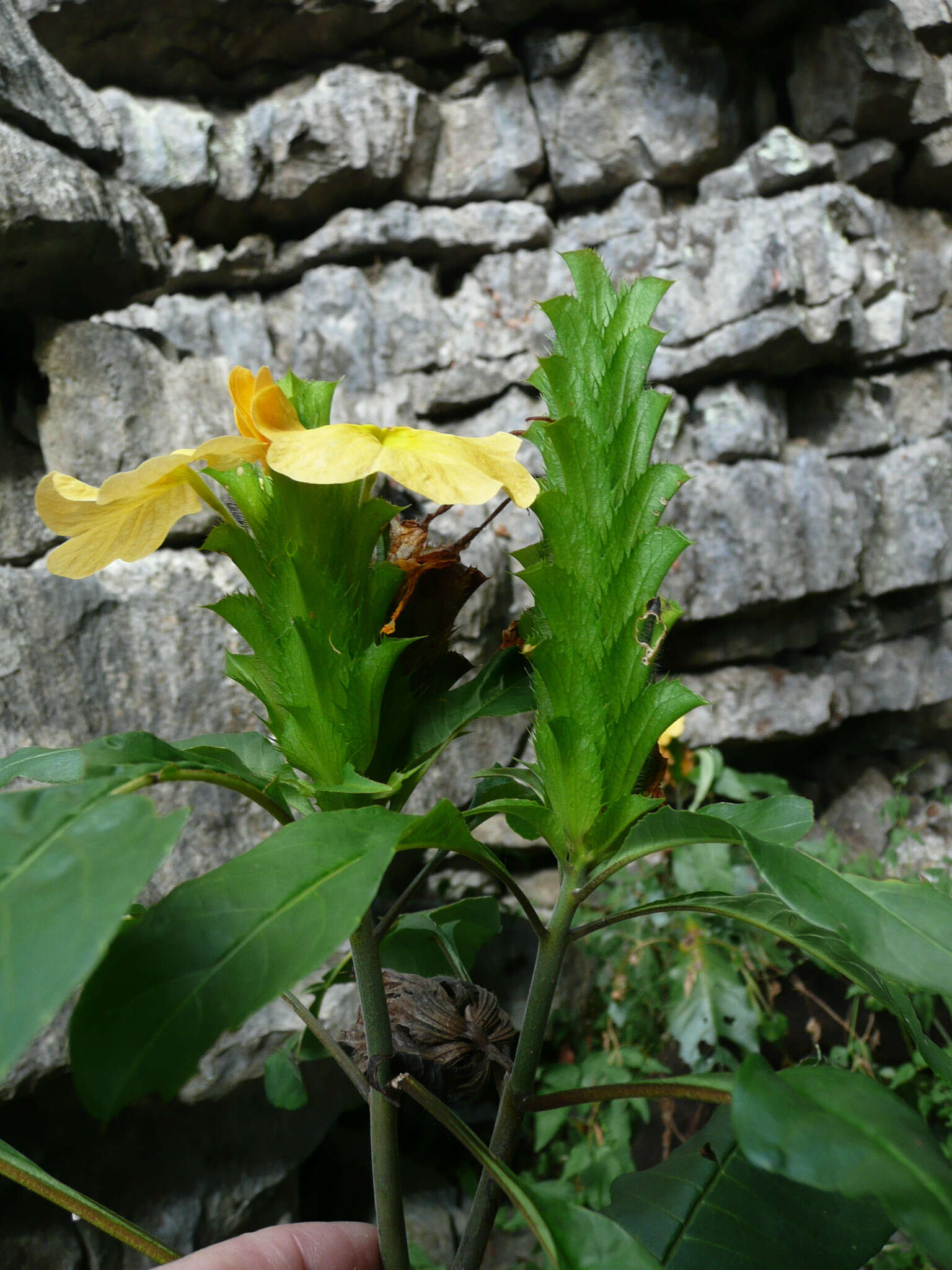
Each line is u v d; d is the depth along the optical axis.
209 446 0.13
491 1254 0.54
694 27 0.71
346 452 0.13
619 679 0.15
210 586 0.49
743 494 0.69
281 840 0.13
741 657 0.74
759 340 0.67
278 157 0.65
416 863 0.59
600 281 0.16
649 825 0.16
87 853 0.11
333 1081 0.51
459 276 0.72
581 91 0.70
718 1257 0.17
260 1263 0.19
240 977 0.11
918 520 0.77
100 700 0.46
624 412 0.15
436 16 0.66
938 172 0.77
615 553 0.15
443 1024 0.17
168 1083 0.11
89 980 0.11
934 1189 0.11
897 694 0.79
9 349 0.50
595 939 0.63
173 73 0.63
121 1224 0.17
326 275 0.66
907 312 0.75
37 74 0.47
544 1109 0.16
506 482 0.14
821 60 0.71
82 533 0.16
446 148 0.69
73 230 0.46
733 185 0.72
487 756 0.58
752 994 0.62
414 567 0.16
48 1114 0.45
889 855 0.74
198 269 0.65
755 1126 0.12
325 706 0.15
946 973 0.13
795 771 0.84
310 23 0.64
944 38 0.74
